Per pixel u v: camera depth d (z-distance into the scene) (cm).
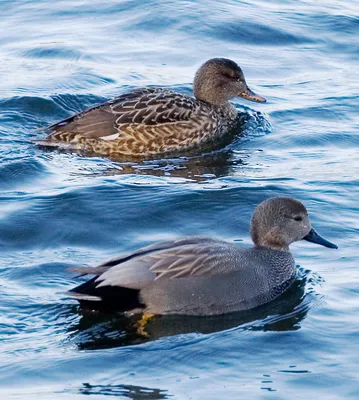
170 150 2025
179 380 1189
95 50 2467
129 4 2711
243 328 1319
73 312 1341
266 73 2383
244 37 2555
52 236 1608
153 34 2566
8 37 2544
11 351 1251
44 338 1283
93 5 2714
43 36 2544
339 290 1416
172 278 1330
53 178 1831
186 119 2038
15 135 2028
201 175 1869
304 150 1983
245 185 1789
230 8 2700
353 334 1294
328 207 1695
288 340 1283
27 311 1347
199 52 2481
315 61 2447
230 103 2147
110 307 1322
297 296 1409
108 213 1681
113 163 1942
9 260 1518
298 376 1196
